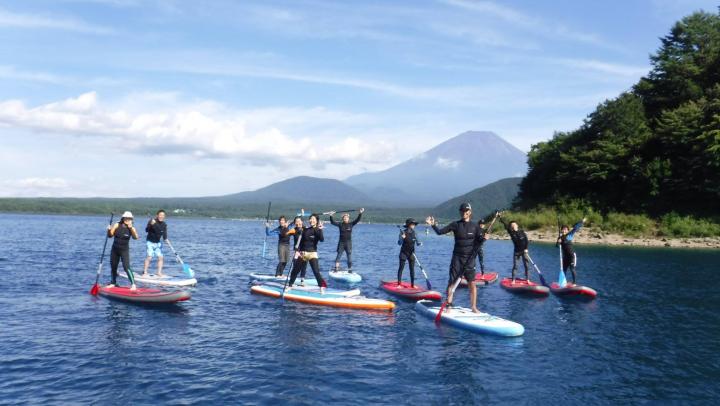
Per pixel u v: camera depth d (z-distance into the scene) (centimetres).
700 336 1196
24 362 905
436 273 2459
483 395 798
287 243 1919
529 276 2412
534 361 974
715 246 4816
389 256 3469
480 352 1024
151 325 1187
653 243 5103
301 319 1284
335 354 990
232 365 911
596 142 7081
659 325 1310
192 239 5081
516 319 1355
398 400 770
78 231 5978
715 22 7644
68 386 796
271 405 740
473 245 1303
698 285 2098
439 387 827
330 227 10988
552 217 6606
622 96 7475
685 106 6394
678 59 7481
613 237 5525
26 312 1298
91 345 1014
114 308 1364
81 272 2077
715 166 5606
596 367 947
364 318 1312
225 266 2520
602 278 2333
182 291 1423
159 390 787
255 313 1345
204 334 1118
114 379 830
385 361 954
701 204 5875
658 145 6569
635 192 6481
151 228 1819
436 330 1199
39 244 3581
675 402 788
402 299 1622
